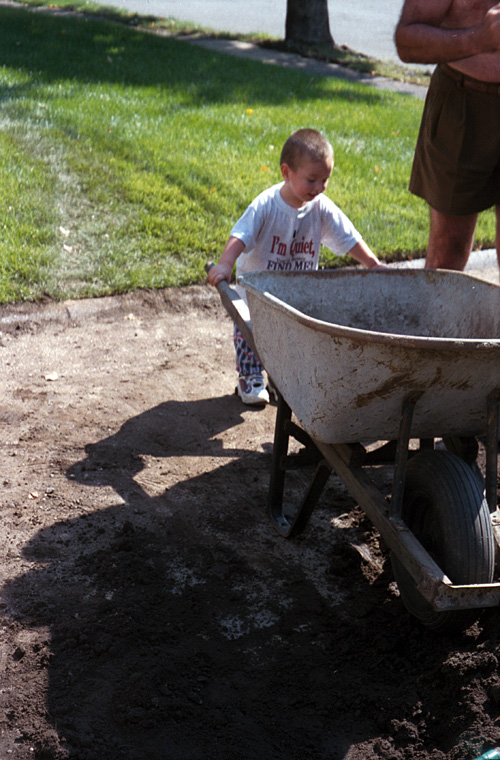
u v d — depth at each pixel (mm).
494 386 2666
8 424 4188
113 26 16188
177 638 2875
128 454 4031
